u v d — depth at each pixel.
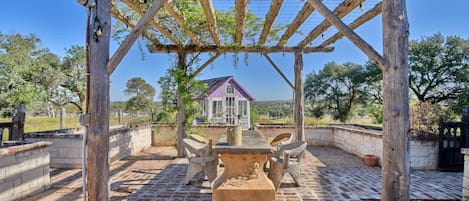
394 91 2.25
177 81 5.85
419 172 4.94
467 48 12.92
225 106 13.73
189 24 4.56
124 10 4.02
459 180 4.36
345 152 7.14
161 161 5.80
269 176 3.71
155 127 8.10
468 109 5.14
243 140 3.60
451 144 5.17
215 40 5.36
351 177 4.52
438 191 3.74
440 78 13.55
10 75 10.39
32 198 3.49
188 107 5.97
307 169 5.13
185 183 4.01
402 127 2.23
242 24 4.36
